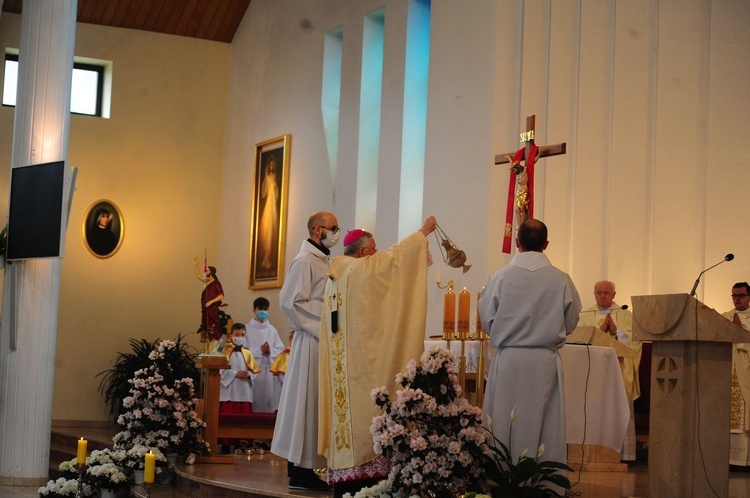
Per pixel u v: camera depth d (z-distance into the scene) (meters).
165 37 15.91
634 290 10.32
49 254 9.83
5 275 10.43
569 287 5.95
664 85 10.60
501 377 5.97
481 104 10.49
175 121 15.90
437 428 5.83
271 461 9.73
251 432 10.70
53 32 10.60
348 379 6.27
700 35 10.75
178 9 15.64
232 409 11.40
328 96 13.66
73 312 15.09
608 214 10.36
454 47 10.95
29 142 10.48
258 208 14.88
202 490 7.98
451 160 10.78
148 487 7.40
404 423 5.88
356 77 12.92
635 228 10.40
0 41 14.92
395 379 6.03
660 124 10.54
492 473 5.83
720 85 10.70
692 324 5.88
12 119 14.88
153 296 15.55
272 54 14.96
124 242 15.46
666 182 10.49
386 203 11.90
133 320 15.41
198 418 9.45
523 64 10.41
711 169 10.58
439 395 5.87
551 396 5.93
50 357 10.47
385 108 12.16
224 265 15.77
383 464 6.17
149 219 15.63
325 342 6.51
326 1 13.76
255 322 12.80
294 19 14.47
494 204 10.20
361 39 12.90
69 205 9.95
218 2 15.68
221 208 16.03
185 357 14.75
